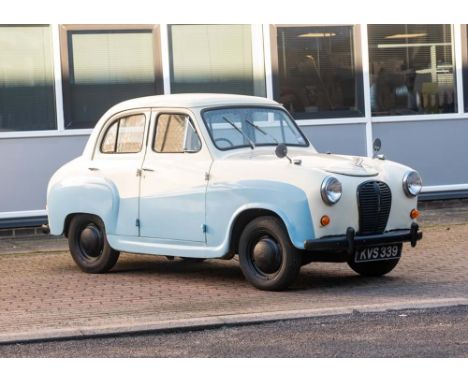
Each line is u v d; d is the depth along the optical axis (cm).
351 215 1020
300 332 834
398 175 1069
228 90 1598
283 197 1005
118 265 1253
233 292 1040
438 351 748
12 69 1504
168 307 962
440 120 1675
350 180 1021
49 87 1519
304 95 1627
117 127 1167
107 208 1151
